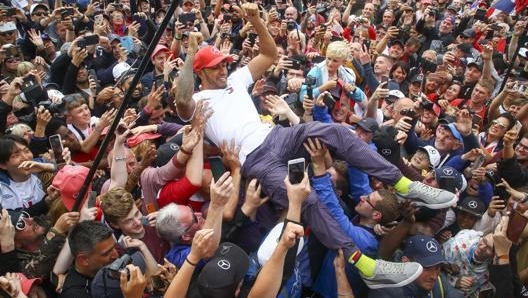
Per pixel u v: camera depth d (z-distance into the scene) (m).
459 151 5.89
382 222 3.95
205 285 3.07
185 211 3.62
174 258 3.67
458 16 13.07
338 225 3.73
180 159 3.97
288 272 3.38
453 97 7.98
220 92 4.23
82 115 5.71
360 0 14.34
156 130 5.41
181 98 3.86
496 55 9.68
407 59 9.55
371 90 7.54
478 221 4.86
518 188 5.33
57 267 3.54
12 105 6.00
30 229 3.83
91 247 3.30
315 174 3.95
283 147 4.00
